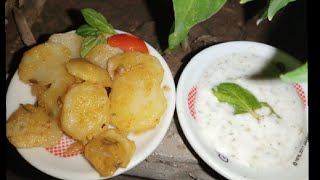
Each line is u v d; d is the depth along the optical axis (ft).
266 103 0.88
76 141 0.78
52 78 0.80
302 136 0.85
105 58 0.85
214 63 0.94
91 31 0.89
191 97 0.88
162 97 0.81
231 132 0.83
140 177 1.04
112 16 1.16
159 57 0.90
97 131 0.76
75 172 0.73
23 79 0.83
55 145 0.77
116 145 0.73
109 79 0.81
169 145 0.90
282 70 0.94
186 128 0.81
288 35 1.10
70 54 0.85
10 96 0.83
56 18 1.16
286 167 0.80
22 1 1.11
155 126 0.79
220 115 0.86
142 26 1.12
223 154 0.80
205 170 0.94
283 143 0.83
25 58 0.82
